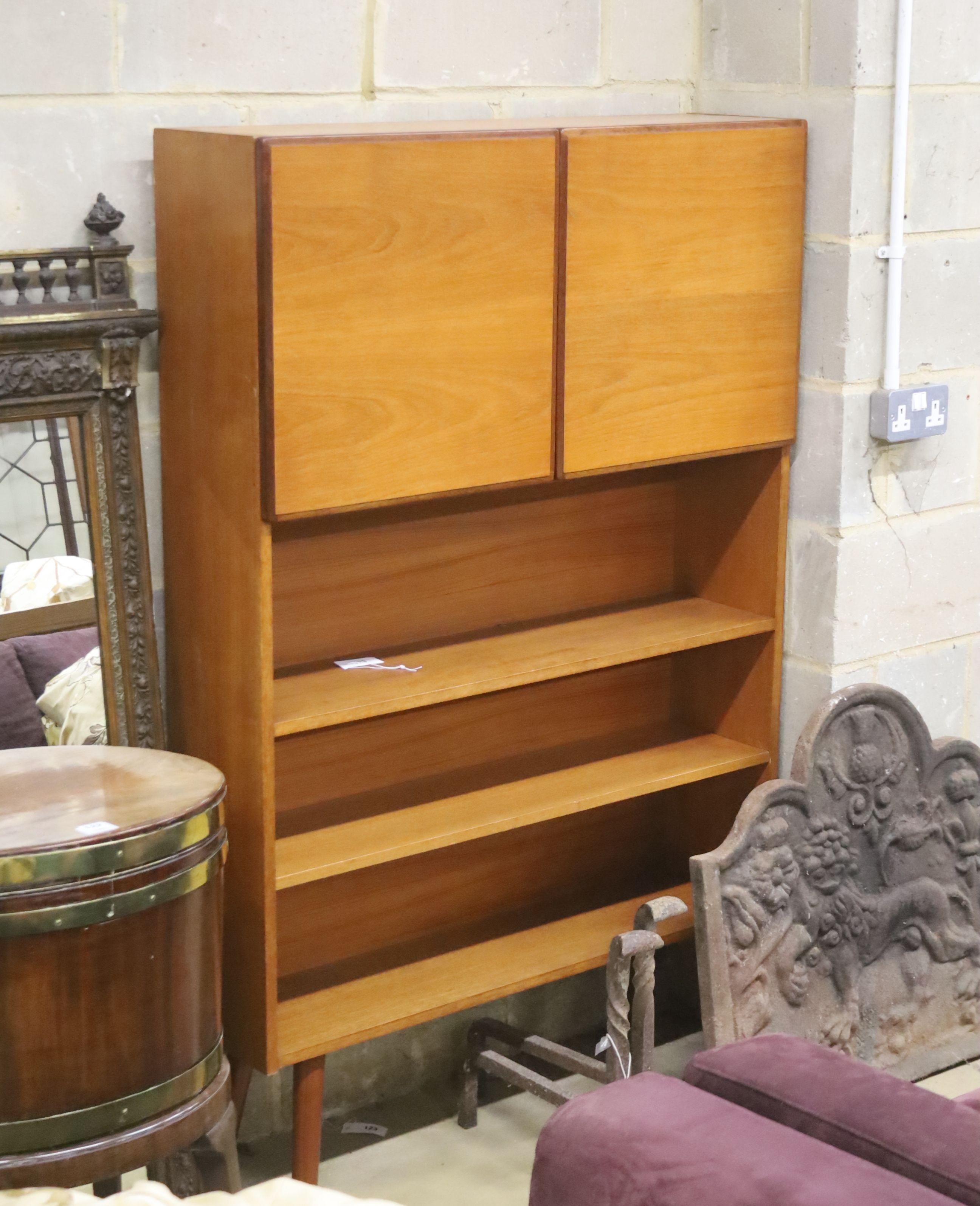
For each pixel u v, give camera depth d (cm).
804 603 286
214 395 227
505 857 297
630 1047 255
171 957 200
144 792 206
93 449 228
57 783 210
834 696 277
